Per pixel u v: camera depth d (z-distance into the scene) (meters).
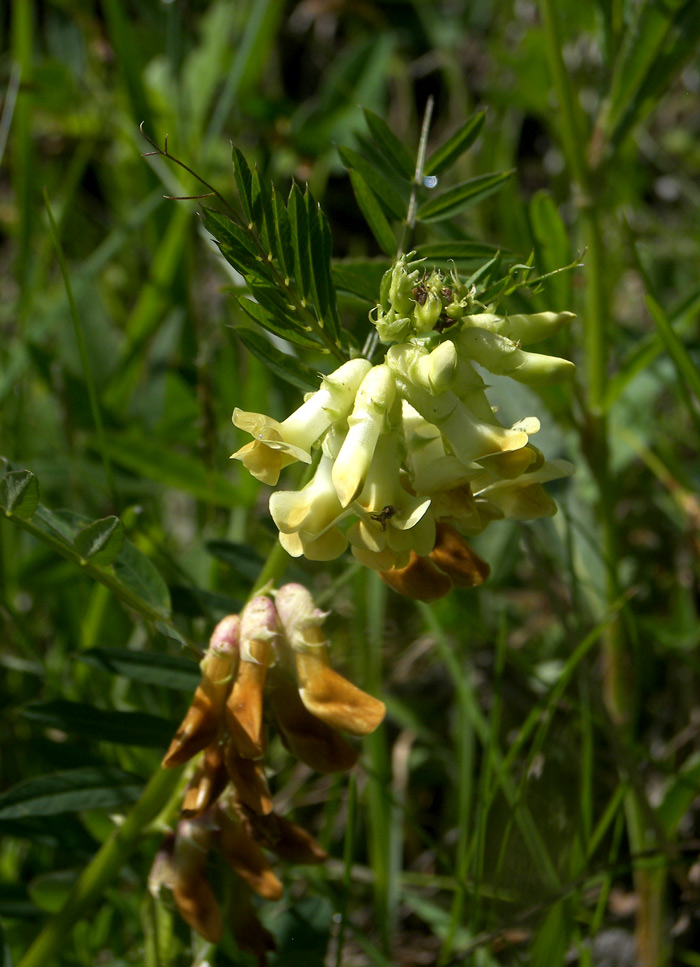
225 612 0.35
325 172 0.56
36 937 0.35
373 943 0.38
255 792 0.31
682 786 0.37
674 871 0.38
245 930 0.33
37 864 0.38
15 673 0.40
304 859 0.33
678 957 0.38
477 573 0.31
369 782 0.38
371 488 0.30
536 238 0.37
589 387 0.38
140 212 0.48
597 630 0.36
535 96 0.51
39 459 0.43
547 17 0.37
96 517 0.42
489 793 0.37
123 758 0.37
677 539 0.45
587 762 0.36
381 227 0.33
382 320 0.30
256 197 0.30
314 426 0.30
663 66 0.37
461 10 0.69
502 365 0.30
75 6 0.57
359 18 0.69
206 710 0.31
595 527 0.39
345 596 0.39
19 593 0.43
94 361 0.47
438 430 0.30
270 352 0.31
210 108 0.54
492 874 0.37
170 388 0.45
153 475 0.41
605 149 0.37
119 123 0.54
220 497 0.41
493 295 0.31
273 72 0.67
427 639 0.42
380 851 0.37
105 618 0.40
